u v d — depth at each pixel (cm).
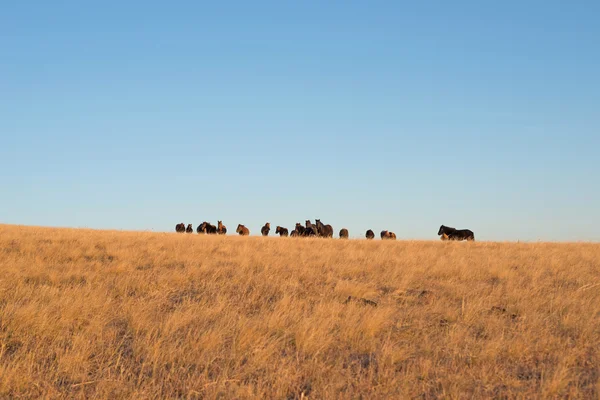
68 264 1677
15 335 960
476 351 886
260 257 1911
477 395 721
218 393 736
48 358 872
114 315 1127
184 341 945
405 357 874
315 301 1286
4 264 1587
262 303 1263
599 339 979
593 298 1324
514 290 1365
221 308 1168
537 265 1830
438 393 732
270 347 903
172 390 754
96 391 742
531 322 1066
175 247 2186
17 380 757
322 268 1753
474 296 1340
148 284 1416
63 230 2970
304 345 912
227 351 910
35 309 1053
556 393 721
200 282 1483
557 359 865
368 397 715
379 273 1669
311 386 765
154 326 1026
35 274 1474
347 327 1012
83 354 855
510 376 793
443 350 910
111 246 2119
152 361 853
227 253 2088
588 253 2194
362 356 902
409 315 1155
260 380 770
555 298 1293
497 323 1067
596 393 711
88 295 1239
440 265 1792
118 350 920
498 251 2333
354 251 2177
